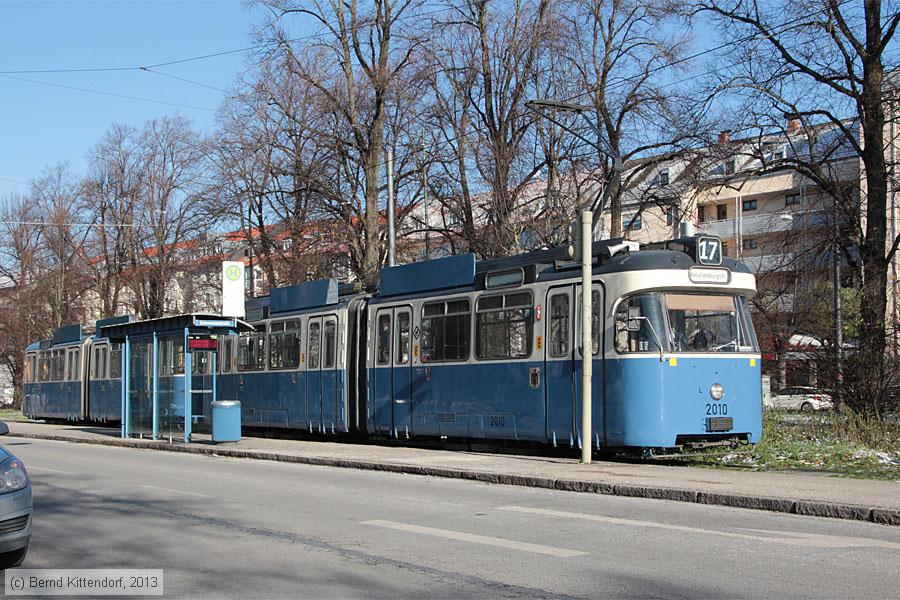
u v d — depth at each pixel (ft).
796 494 38.34
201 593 24.86
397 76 114.73
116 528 35.76
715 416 53.16
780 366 78.07
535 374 57.88
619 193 110.22
